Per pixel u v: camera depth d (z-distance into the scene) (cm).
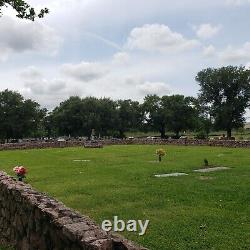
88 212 1039
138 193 1277
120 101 9850
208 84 7794
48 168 2131
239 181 1484
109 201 1173
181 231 838
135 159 2573
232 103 7631
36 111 9550
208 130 8069
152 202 1133
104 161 2473
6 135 9275
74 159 2714
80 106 9538
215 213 988
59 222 531
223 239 782
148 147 4225
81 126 9619
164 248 738
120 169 1983
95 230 491
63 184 1525
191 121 9012
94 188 1405
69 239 493
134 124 9844
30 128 9506
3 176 988
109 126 9675
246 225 877
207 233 822
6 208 841
